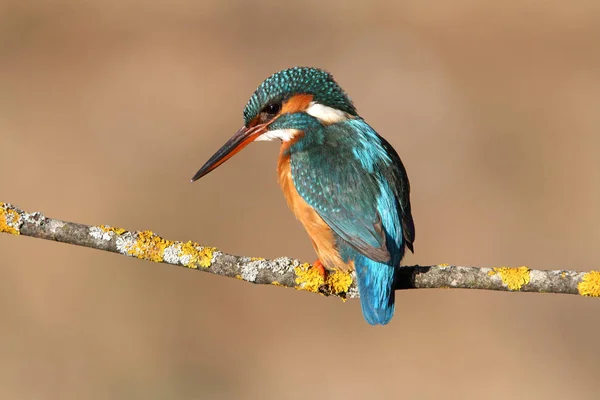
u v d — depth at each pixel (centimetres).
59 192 1429
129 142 1562
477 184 1488
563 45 1861
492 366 1195
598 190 1470
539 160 1546
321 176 742
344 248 727
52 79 1722
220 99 1702
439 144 1586
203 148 1552
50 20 1866
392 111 1673
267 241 1359
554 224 1416
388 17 1958
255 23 1953
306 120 799
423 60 1811
